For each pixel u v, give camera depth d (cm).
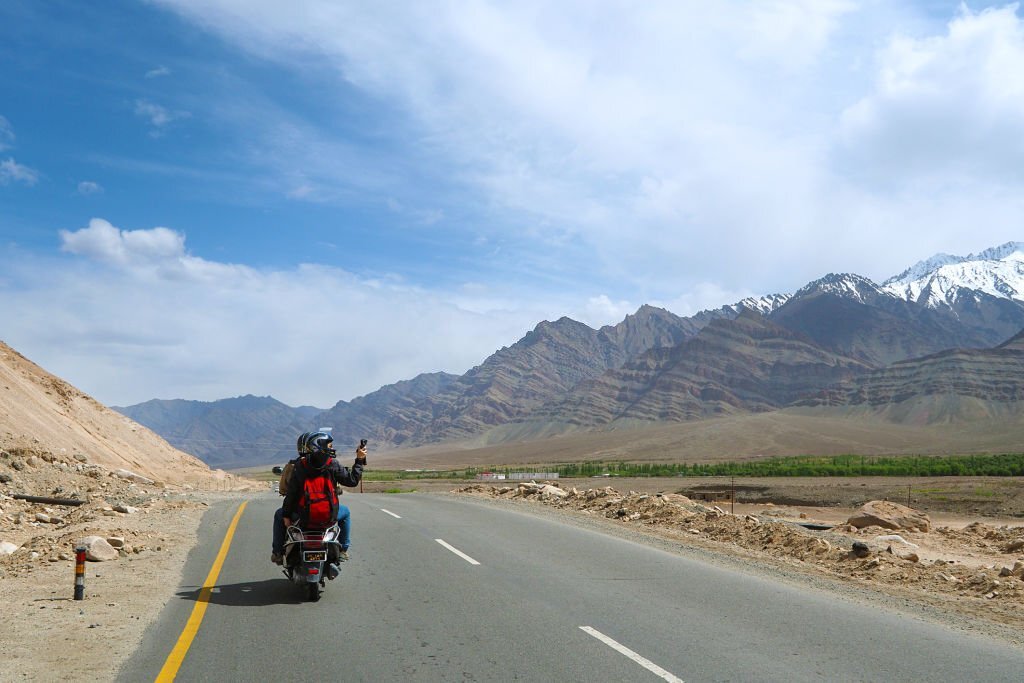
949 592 1249
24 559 1272
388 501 2655
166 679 677
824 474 14638
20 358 4634
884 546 1767
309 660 734
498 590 1066
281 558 1030
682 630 859
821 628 883
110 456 3962
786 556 1588
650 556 1402
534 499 2769
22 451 2764
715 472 17125
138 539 1459
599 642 803
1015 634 906
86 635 819
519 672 701
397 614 921
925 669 730
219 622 878
